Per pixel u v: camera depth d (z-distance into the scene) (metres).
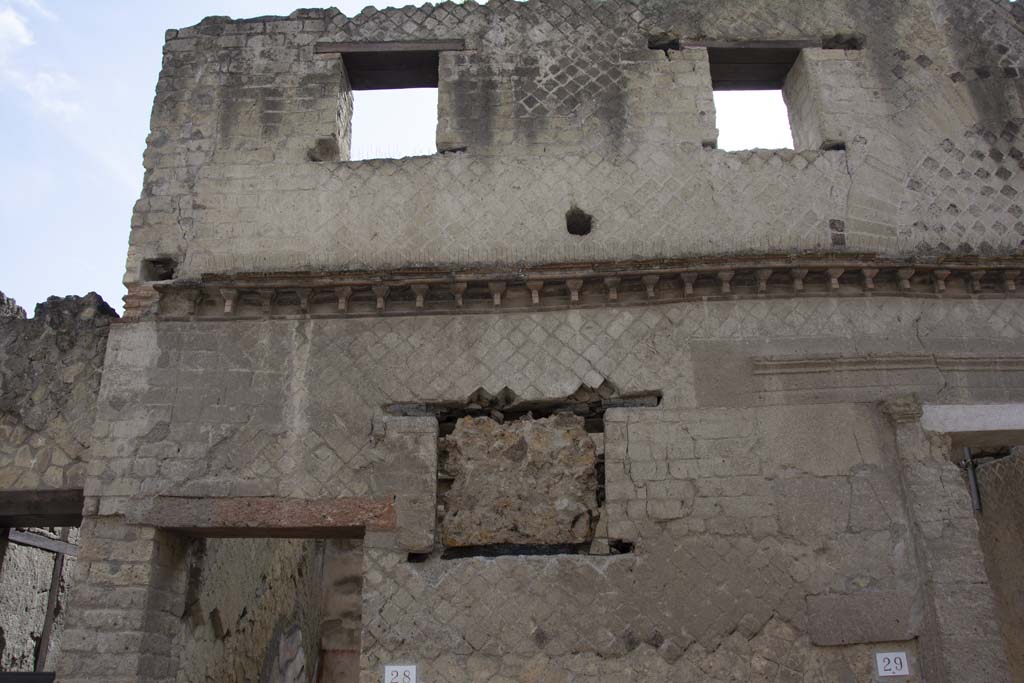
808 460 7.73
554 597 7.30
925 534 7.44
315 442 7.84
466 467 7.81
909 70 9.58
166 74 9.38
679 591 7.32
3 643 11.16
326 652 14.34
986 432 7.97
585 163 8.96
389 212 8.76
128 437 7.86
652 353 8.09
